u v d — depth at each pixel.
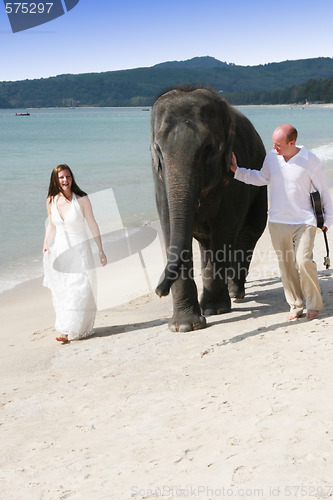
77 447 3.92
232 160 6.09
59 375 5.53
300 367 4.61
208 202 6.21
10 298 9.38
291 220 5.69
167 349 5.77
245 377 4.62
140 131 76.94
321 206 5.64
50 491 3.38
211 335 6.01
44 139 57.72
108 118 159.25
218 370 4.91
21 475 3.64
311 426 3.57
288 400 4.00
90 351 6.18
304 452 3.28
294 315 6.09
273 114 156.25
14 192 21.36
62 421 4.41
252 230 7.79
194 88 5.99
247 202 6.65
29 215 16.78
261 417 3.81
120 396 4.71
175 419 4.06
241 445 3.49
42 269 11.25
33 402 4.89
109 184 23.58
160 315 7.52
